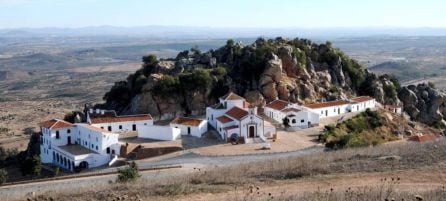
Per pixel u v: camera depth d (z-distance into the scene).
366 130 145.50
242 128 130.88
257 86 157.88
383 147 91.94
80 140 135.00
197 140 132.25
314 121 145.50
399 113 171.00
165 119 151.75
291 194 53.78
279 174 67.00
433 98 182.88
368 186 57.31
